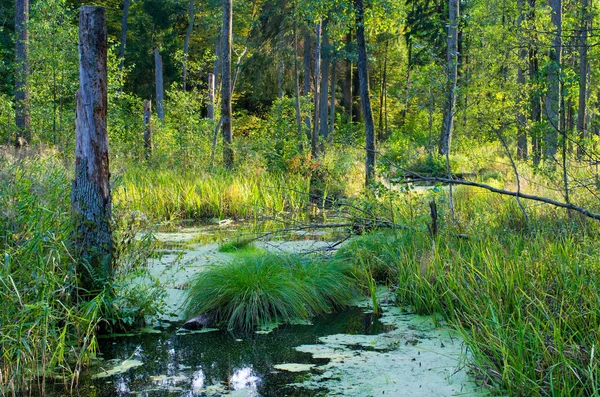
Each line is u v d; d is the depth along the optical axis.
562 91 7.86
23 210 5.27
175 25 36.44
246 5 30.56
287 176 15.81
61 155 12.82
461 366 4.55
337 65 31.05
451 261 6.18
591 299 4.54
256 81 24.72
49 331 4.69
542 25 8.78
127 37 35.53
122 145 17.53
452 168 18.27
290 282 6.15
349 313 6.14
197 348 5.13
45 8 16.48
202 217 13.00
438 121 23.11
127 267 6.06
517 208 8.60
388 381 4.32
